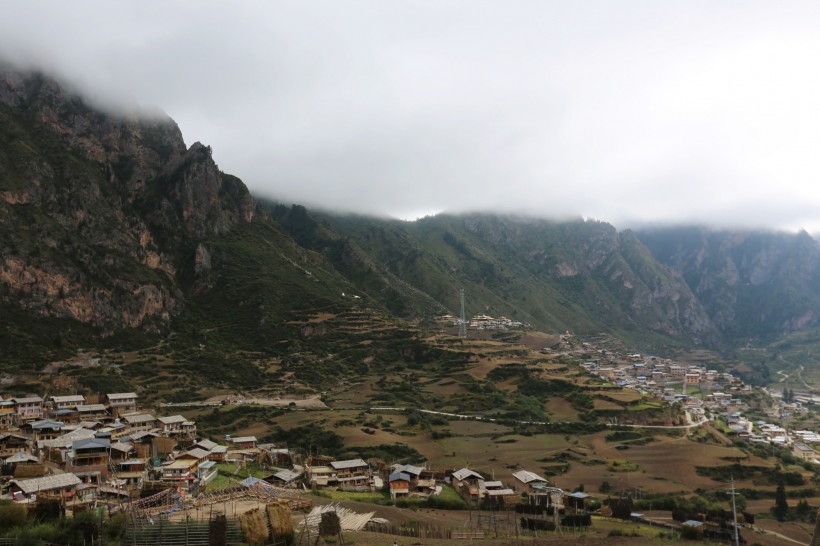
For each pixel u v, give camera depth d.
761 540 102.44
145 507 77.81
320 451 160.75
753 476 159.00
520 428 192.25
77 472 96.94
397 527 81.19
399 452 161.25
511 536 83.44
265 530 62.81
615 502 115.69
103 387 187.50
